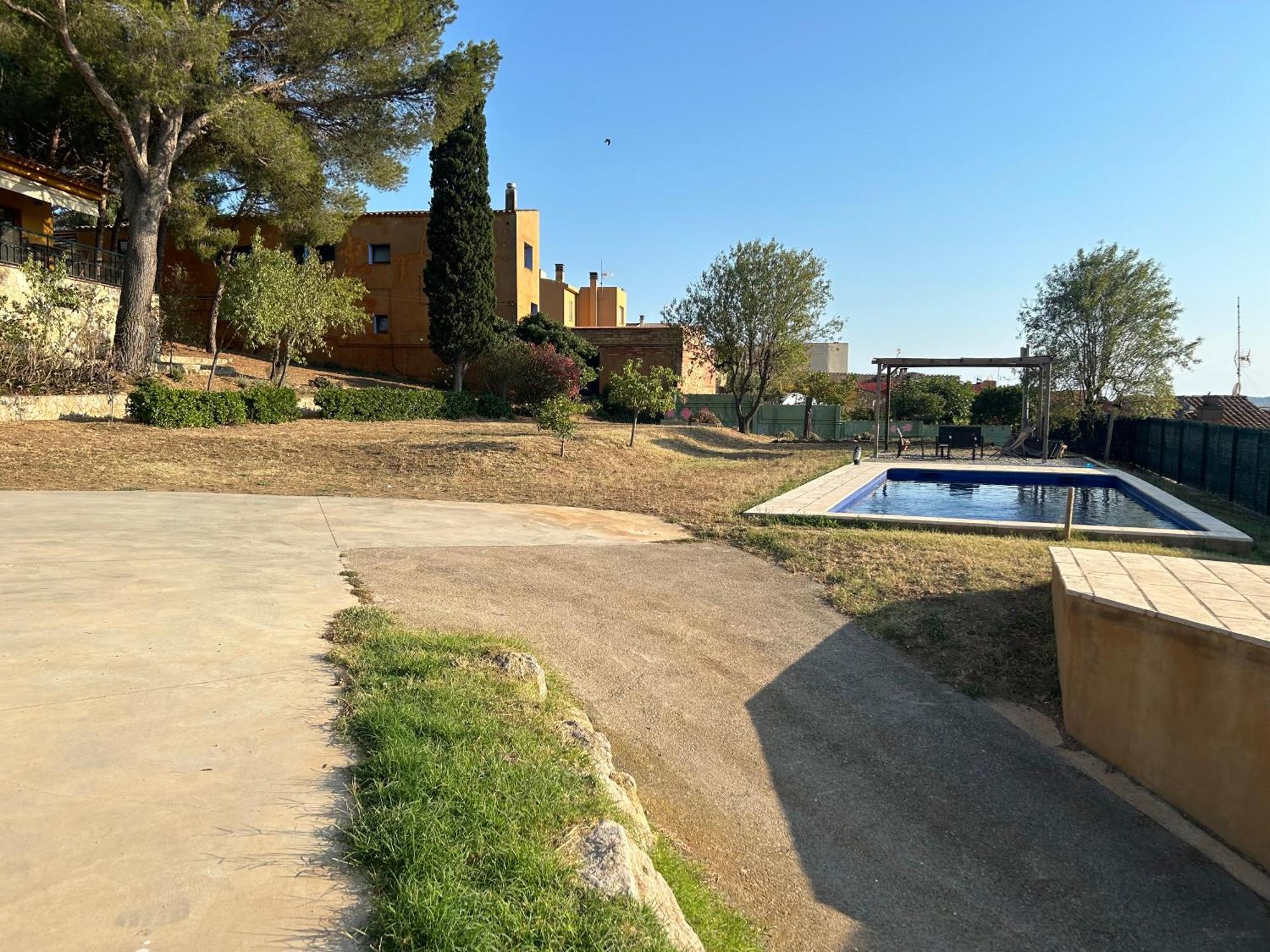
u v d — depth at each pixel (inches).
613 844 105.3
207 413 627.2
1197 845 163.0
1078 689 199.3
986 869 150.4
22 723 125.0
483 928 83.8
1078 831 164.7
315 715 136.2
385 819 101.4
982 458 887.7
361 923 83.5
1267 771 156.8
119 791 105.8
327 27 661.9
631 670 217.0
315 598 223.1
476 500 470.0
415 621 219.1
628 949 87.0
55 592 205.5
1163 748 177.8
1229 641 164.1
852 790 172.7
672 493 520.4
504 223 1302.9
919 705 213.3
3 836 93.7
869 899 138.0
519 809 109.9
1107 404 997.2
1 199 751.7
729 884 134.5
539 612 252.1
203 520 343.6
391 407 835.4
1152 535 370.9
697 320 1126.4
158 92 595.8
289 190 815.7
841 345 2546.8
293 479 500.7
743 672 225.0
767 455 840.3
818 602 287.4
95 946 76.4
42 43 625.3
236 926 81.1
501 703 151.9
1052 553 260.1
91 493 402.0
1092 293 984.3
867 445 1066.1
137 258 687.7
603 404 1229.1
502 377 1080.2
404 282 1250.6
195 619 189.9
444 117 806.5
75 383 604.1
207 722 130.1
